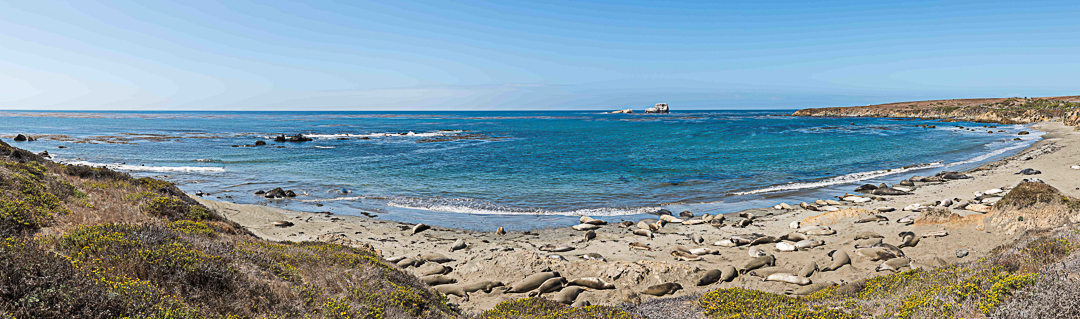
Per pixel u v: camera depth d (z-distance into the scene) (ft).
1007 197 42.52
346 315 20.90
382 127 293.02
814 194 72.18
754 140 172.76
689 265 37.86
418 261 39.58
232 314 18.88
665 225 54.29
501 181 84.28
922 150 134.10
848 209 52.85
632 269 34.14
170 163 106.83
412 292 26.40
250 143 160.66
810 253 39.40
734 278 34.42
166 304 17.57
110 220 34.81
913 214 52.70
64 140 161.27
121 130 230.48
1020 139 159.33
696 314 26.53
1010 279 20.21
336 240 45.16
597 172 94.43
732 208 63.72
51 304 15.25
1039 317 17.30
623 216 59.93
